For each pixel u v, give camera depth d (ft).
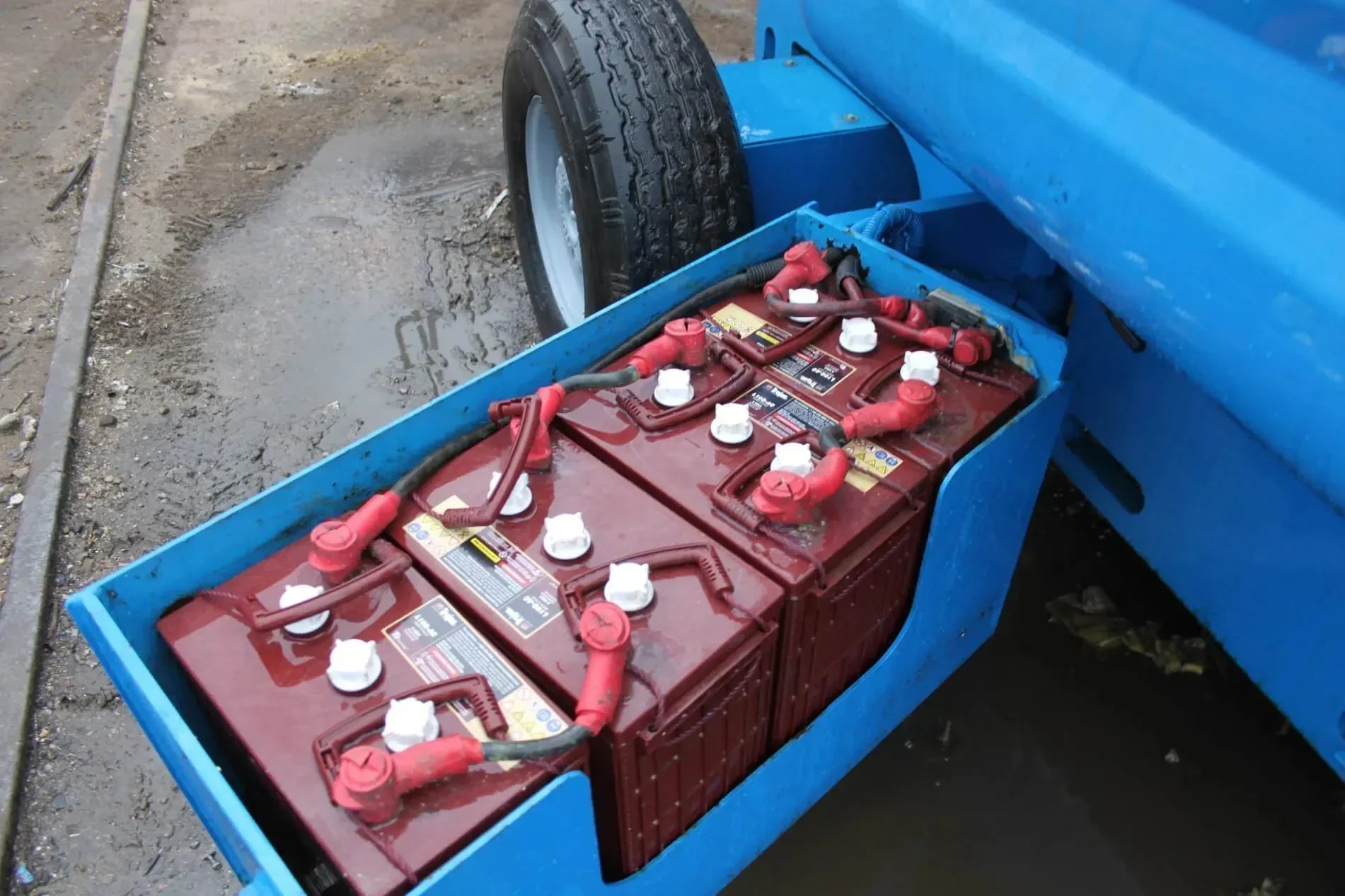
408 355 8.41
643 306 5.00
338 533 3.70
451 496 4.09
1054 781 5.41
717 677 3.47
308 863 3.62
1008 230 5.66
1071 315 5.56
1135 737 5.59
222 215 10.07
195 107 11.95
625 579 3.55
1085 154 3.39
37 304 9.02
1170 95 3.02
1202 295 3.10
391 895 2.85
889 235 5.33
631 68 5.79
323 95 12.25
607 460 4.28
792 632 3.82
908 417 4.22
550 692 3.40
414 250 9.61
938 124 4.28
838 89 6.88
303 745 3.24
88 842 5.26
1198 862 5.05
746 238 5.31
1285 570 4.28
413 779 2.97
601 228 5.95
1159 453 4.93
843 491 4.07
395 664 3.48
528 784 3.07
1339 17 2.44
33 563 6.53
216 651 3.53
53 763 5.60
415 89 12.35
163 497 7.14
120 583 3.57
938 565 4.45
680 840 3.89
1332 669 4.12
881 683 4.68
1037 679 5.90
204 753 3.03
